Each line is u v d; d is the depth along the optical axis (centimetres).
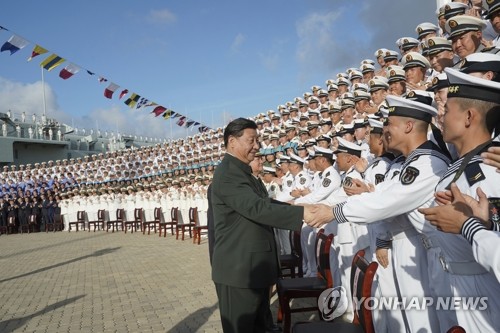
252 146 307
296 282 441
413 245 309
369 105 731
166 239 1381
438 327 299
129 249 1189
